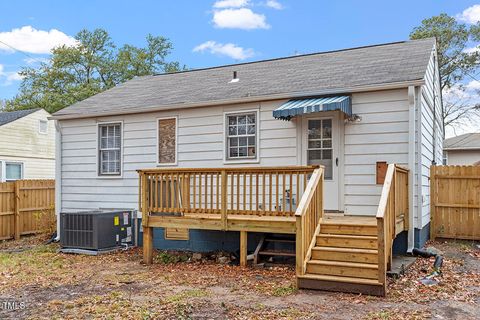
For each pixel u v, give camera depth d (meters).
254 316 4.94
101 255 9.63
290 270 7.56
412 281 6.43
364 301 5.51
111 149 11.43
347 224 7.00
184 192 8.30
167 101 10.57
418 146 8.07
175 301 5.61
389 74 8.48
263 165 9.41
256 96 9.27
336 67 10.13
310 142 8.98
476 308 5.16
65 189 12.09
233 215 7.90
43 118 22.05
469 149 23.92
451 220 10.37
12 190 12.77
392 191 6.75
